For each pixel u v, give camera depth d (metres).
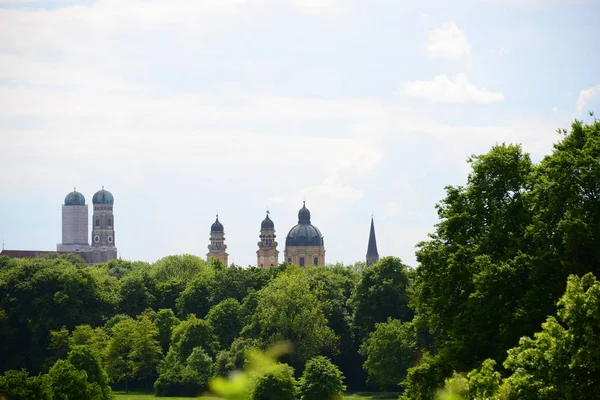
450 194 77.81
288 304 166.00
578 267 60.53
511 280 64.75
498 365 63.47
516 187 74.38
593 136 66.94
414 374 71.44
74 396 126.00
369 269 184.50
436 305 73.25
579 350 45.69
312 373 141.12
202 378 157.88
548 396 47.34
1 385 116.81
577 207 62.25
